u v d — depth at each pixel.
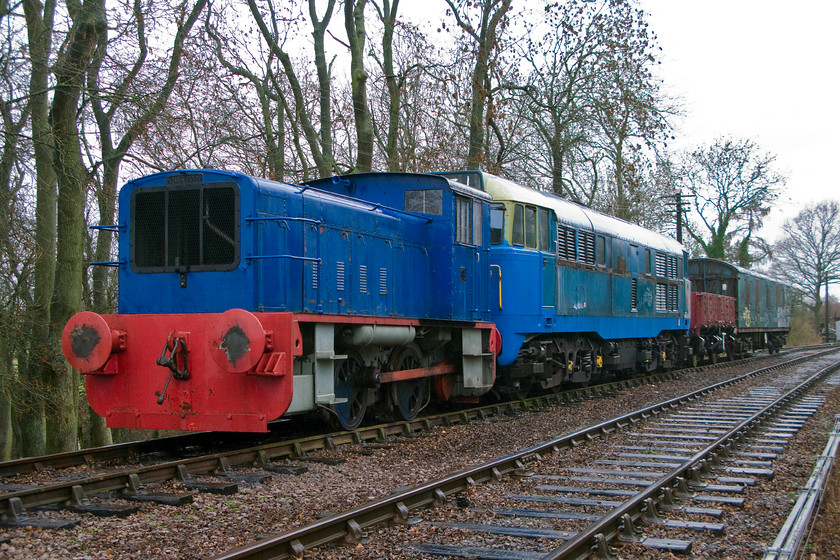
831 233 65.94
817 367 26.81
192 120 15.63
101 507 5.99
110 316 8.48
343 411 9.85
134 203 8.96
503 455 9.06
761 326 35.22
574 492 7.09
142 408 8.34
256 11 19.47
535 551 5.21
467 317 11.89
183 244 8.70
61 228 13.25
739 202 51.25
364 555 5.09
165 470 7.09
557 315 14.23
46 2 13.47
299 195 9.09
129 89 12.70
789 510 6.61
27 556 4.87
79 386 14.74
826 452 9.55
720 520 6.23
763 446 9.97
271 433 10.28
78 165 12.77
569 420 12.24
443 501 6.51
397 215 11.09
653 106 25.58
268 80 21.94
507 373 13.46
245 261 8.31
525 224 13.50
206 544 5.26
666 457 8.85
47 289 13.20
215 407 8.05
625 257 18.44
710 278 31.78
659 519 6.13
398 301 10.78
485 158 25.28
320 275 9.22
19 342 12.74
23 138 11.92
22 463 7.46
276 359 7.77
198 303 8.56
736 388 17.97
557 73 25.44
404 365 11.41
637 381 19.20
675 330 23.47
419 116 25.38
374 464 8.36
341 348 9.85
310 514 6.08
